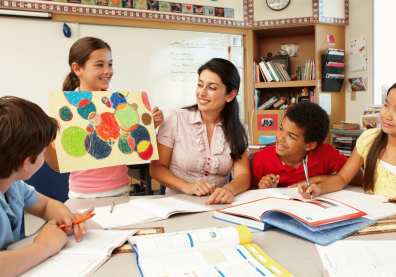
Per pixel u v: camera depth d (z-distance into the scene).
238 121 1.29
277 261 0.61
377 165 1.08
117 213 0.92
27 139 0.58
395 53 3.34
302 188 1.07
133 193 2.90
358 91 3.66
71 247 0.66
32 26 2.85
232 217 0.83
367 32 3.53
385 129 0.98
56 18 2.91
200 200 1.08
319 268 0.58
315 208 0.79
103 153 1.03
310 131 1.14
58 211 0.80
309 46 3.80
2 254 0.53
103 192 1.17
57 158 0.99
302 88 3.77
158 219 0.86
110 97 1.09
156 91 3.34
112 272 0.57
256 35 3.75
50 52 2.92
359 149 1.16
